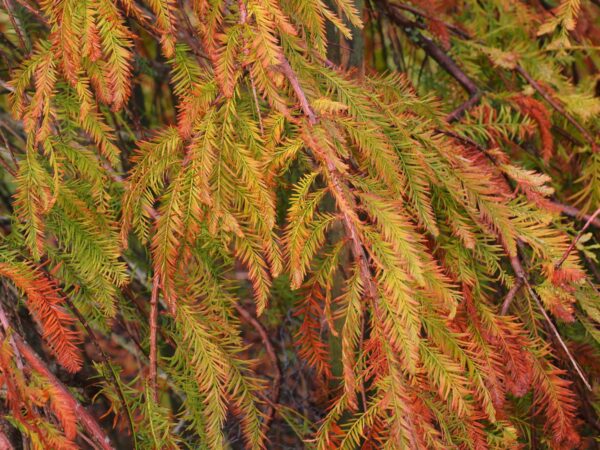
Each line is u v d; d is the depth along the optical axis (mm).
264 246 1418
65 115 1507
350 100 1462
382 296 1399
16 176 1516
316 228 1410
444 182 1479
